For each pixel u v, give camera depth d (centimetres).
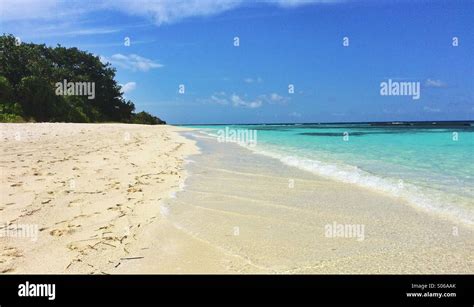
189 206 693
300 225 579
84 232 530
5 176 837
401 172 1023
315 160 1354
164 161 1307
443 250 465
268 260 444
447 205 663
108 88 7169
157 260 444
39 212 607
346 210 662
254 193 806
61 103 5059
